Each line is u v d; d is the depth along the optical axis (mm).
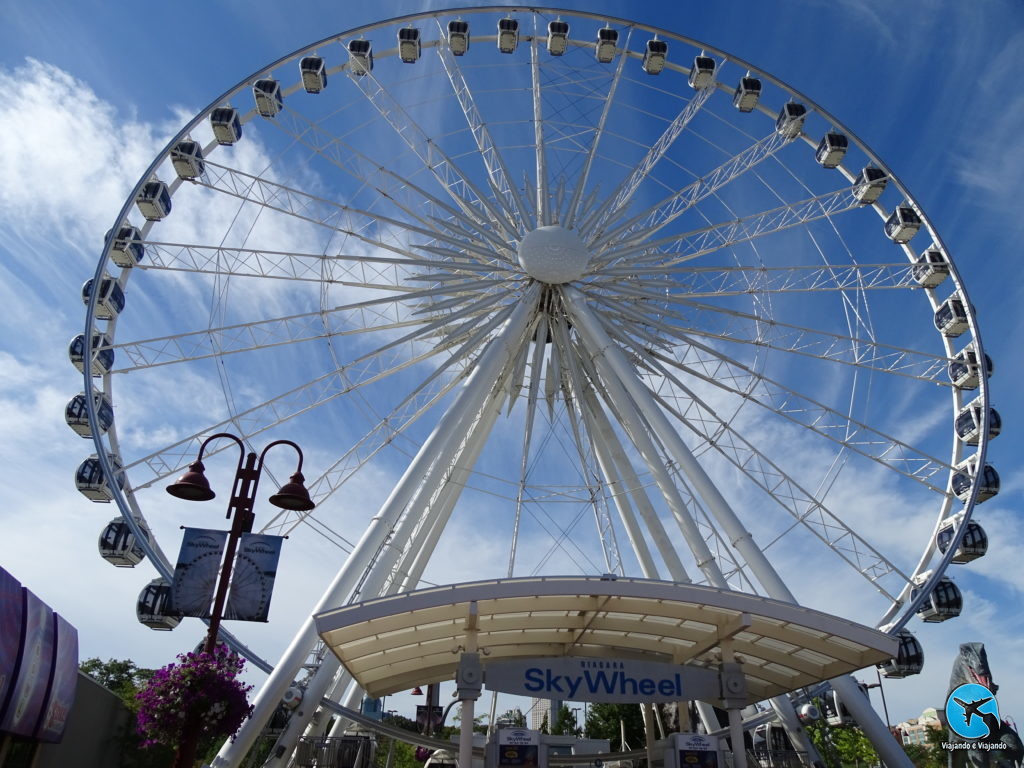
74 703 18203
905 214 29266
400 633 16969
